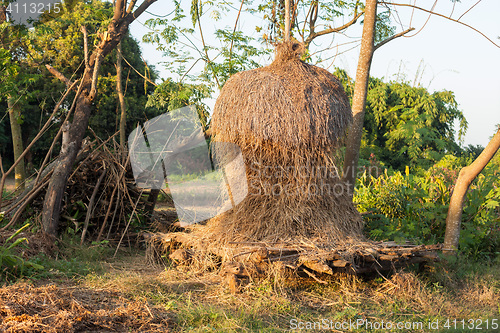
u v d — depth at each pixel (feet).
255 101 15.43
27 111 64.23
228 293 13.79
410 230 19.34
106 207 22.77
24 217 21.83
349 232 15.99
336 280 15.25
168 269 16.51
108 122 65.21
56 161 22.44
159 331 10.77
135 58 69.51
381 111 59.11
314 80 16.24
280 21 26.43
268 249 13.78
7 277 14.30
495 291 15.38
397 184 21.85
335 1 27.04
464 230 19.92
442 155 52.75
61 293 12.66
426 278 16.19
